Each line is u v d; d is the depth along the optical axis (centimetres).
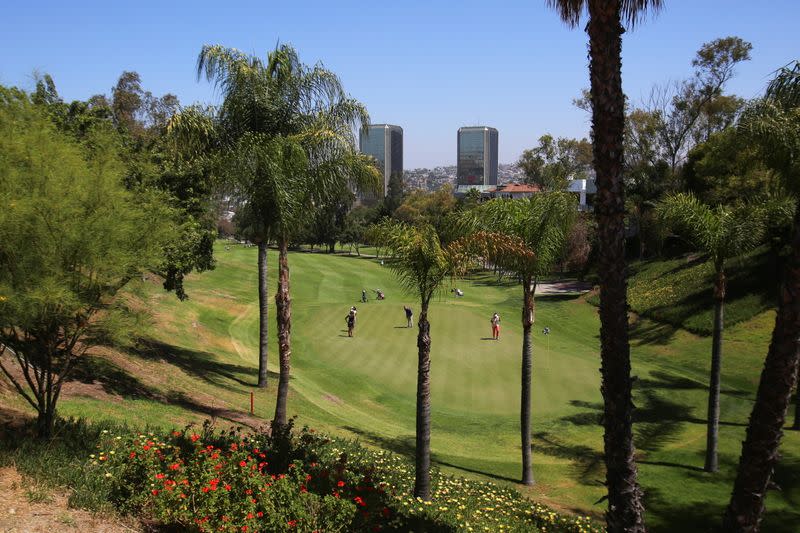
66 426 980
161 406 1448
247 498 730
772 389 841
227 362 2358
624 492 820
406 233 1189
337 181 1548
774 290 3058
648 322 3391
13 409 1076
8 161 909
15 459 820
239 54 1655
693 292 3466
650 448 1688
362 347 2791
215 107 1677
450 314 3656
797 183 1049
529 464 1428
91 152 1091
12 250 871
